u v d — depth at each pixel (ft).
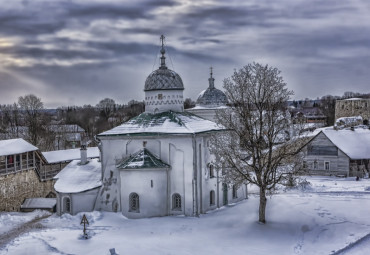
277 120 133.39
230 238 124.47
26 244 122.11
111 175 161.79
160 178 151.23
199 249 115.55
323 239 119.34
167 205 152.87
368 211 143.33
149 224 141.59
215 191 162.81
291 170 136.77
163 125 157.38
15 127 413.18
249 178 139.44
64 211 166.91
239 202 175.01
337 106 393.50
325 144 241.35
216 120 191.31
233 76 133.69
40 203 194.90
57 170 239.30
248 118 132.05
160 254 111.75
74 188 164.55
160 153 154.71
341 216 138.10
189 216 150.41
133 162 151.12
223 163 141.49
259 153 138.82
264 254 110.73
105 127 506.48
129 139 158.81
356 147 239.30
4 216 164.96
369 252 106.22
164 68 176.45
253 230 129.49
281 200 160.04
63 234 132.46
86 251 115.34
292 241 119.96
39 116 407.85
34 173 213.87
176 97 171.12
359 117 346.74
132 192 150.82
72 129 482.69
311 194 176.35
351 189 190.08
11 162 212.43
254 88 131.34
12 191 193.16
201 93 222.28
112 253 108.99
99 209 162.50
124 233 132.98
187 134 148.97
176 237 126.82
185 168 151.43
